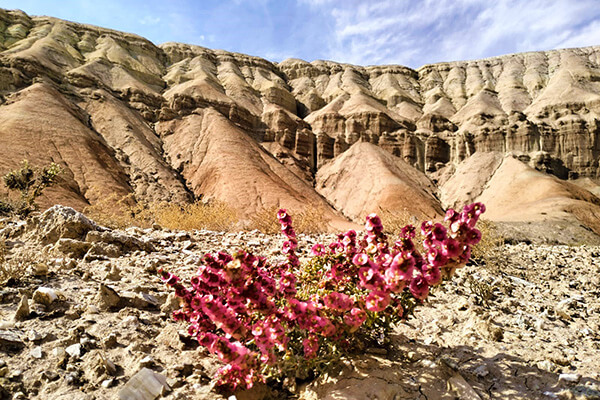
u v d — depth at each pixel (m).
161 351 2.96
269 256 6.63
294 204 73.38
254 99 133.12
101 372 2.56
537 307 4.77
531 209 67.31
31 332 2.90
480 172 103.62
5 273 3.90
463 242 2.16
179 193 75.88
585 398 2.30
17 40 117.50
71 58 113.94
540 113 124.88
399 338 3.33
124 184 71.00
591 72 145.25
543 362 2.84
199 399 2.37
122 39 141.88
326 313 2.42
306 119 132.25
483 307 4.54
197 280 2.34
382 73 176.88
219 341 2.18
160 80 131.75
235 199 73.50
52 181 12.11
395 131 117.88
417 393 2.46
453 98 157.38
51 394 2.32
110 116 90.75
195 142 94.31
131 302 3.79
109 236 5.95
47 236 5.82
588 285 6.16
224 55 162.62
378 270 2.25
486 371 2.74
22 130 65.75
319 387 2.56
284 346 2.26
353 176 98.31
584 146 111.19
